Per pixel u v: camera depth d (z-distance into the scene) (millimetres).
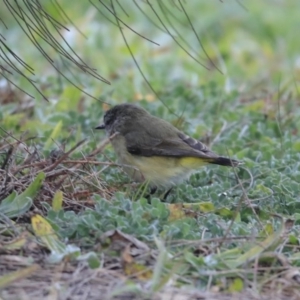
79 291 7570
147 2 10375
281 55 21156
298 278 8219
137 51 19578
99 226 8727
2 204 9336
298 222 9766
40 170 10102
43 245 8430
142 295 7434
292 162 11945
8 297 7332
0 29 19891
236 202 10281
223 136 13648
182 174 11398
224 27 22594
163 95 16266
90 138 13219
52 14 19578
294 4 24141
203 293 7699
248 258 8188
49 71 17969
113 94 16203
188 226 8781
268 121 14422
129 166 10609
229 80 17422
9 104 14883
